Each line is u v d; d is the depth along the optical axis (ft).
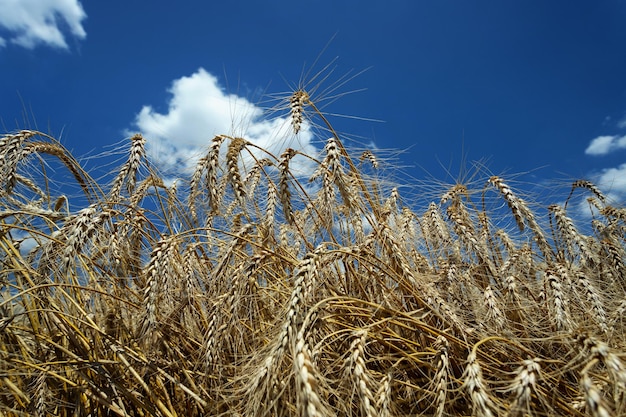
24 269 1.42
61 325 1.41
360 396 0.96
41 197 1.86
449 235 1.87
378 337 1.20
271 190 1.67
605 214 2.25
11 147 1.57
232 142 1.66
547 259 1.78
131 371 1.28
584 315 1.44
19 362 1.28
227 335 1.28
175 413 1.33
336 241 1.61
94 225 1.37
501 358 1.35
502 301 1.57
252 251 1.58
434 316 1.46
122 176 1.72
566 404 1.05
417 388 1.16
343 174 1.53
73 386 1.34
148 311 1.26
